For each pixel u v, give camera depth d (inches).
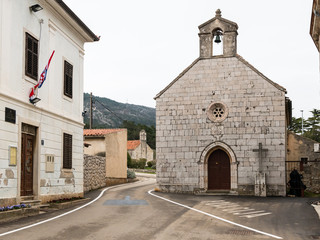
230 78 1010.1
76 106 775.7
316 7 597.6
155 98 1049.5
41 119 620.1
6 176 512.4
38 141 608.7
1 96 506.6
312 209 635.5
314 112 2413.9
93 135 1244.5
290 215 562.3
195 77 1032.2
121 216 518.0
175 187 1008.2
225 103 1003.9
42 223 446.0
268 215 561.3
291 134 1179.9
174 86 1040.8
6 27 526.0
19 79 556.1
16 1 553.0
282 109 970.1
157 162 1027.9
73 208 606.9
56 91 683.4
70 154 733.3
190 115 1022.4
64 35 721.0
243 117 989.8
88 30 784.9
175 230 420.8
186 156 1012.5
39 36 619.8
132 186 1213.7
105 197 811.4
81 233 390.6
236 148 984.3
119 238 370.3
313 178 1146.0
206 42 1040.8
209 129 1006.4
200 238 380.2
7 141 518.6
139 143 3454.7
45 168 629.9
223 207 657.6
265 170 963.3
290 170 1144.8
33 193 600.4
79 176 776.9
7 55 526.3
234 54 1016.2
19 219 478.0
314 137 2169.0
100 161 1152.8
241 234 406.0
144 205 658.8
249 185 965.2
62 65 709.9
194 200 783.7
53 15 670.5
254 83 993.5
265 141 970.7
